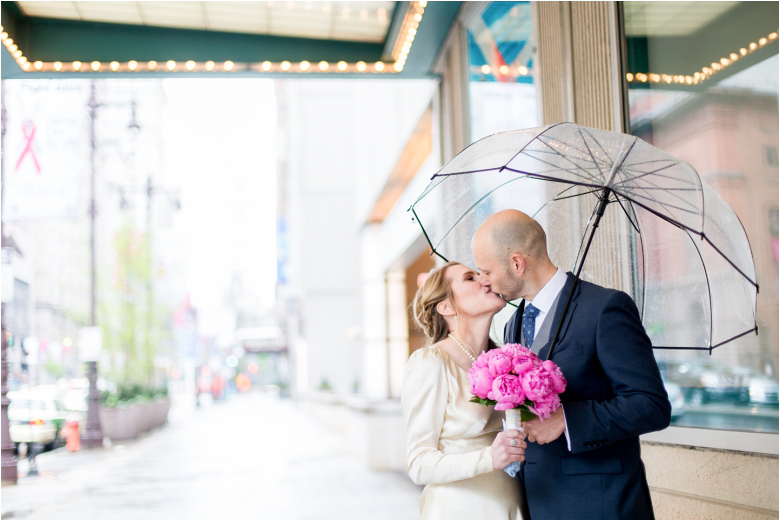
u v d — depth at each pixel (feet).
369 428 36.01
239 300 385.91
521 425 7.19
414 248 39.17
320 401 69.26
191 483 32.63
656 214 7.68
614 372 7.32
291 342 139.54
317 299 76.59
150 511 25.59
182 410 116.57
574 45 14.42
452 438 7.77
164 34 23.02
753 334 10.16
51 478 35.76
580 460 7.59
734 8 10.47
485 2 19.35
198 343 209.67
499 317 17.01
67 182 31.35
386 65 24.09
